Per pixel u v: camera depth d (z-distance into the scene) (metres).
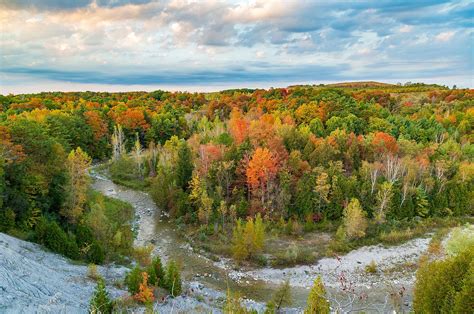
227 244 58.22
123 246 52.31
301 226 63.28
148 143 126.06
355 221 57.78
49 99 161.50
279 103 140.75
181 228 64.44
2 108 130.50
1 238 40.09
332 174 68.69
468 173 74.00
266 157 66.25
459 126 117.06
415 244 58.78
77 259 45.22
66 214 54.19
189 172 73.94
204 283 47.78
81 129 107.38
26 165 53.22
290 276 50.28
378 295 44.81
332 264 53.28
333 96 134.75
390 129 104.31
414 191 67.25
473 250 29.34
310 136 86.31
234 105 152.50
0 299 27.44
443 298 28.45
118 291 37.19
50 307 28.88
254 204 65.62
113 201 74.94
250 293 45.78
